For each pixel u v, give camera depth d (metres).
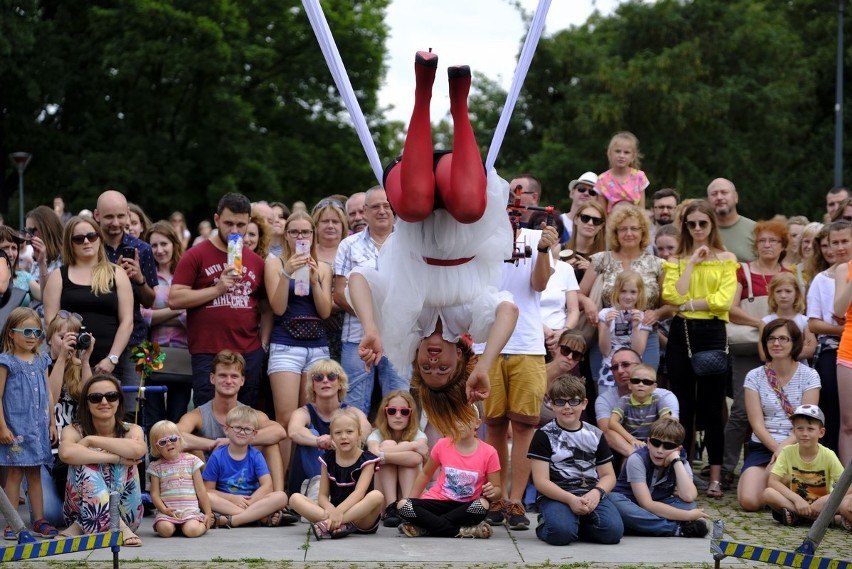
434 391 4.78
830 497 4.71
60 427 6.43
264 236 7.62
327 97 27.56
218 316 6.79
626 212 7.41
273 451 6.54
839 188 8.98
